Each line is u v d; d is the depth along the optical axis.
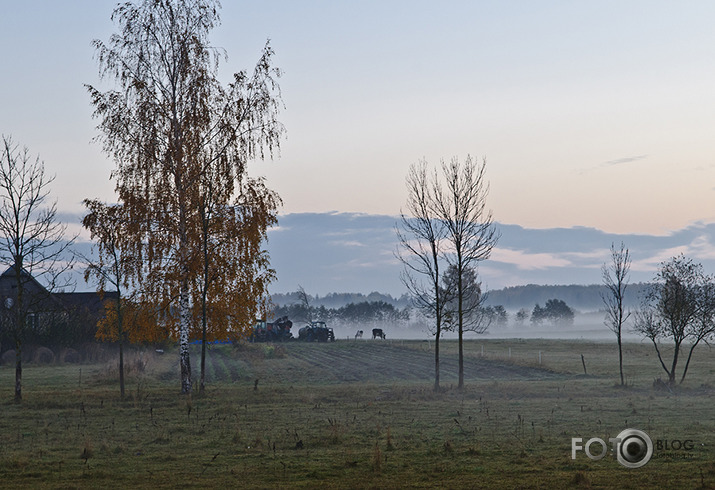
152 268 30.30
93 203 29.94
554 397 28.16
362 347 72.38
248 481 12.55
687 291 33.06
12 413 23.73
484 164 31.95
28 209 28.53
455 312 33.59
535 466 13.74
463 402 26.19
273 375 43.31
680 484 11.80
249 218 31.08
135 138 29.95
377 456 13.71
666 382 32.53
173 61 30.61
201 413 23.42
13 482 12.76
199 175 30.20
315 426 19.88
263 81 31.27
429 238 31.95
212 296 31.59
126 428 20.08
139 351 58.75
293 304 166.50
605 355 61.91
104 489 11.95
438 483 12.19
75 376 41.12
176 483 12.42
